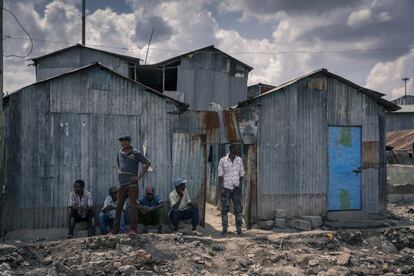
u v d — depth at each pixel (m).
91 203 10.14
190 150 11.24
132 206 9.26
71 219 9.84
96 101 10.80
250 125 11.77
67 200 10.58
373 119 12.74
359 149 12.59
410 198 16.59
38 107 10.47
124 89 10.96
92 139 10.77
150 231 10.58
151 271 7.96
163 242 9.12
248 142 11.51
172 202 10.51
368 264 9.16
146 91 11.07
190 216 10.64
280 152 11.80
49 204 10.48
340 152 12.39
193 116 11.34
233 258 8.88
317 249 9.95
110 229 10.11
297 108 11.98
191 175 11.22
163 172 11.09
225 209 10.47
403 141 22.48
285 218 11.70
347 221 11.71
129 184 9.25
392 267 9.09
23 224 10.32
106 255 8.51
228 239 9.86
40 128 10.48
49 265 8.23
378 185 12.71
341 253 9.59
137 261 8.26
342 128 12.46
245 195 11.62
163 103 11.17
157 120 11.12
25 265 8.16
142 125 11.05
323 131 12.23
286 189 11.82
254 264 8.76
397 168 17.20
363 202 12.52
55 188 10.52
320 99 12.20
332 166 12.30
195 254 8.88
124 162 9.33
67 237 9.82
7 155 10.23
